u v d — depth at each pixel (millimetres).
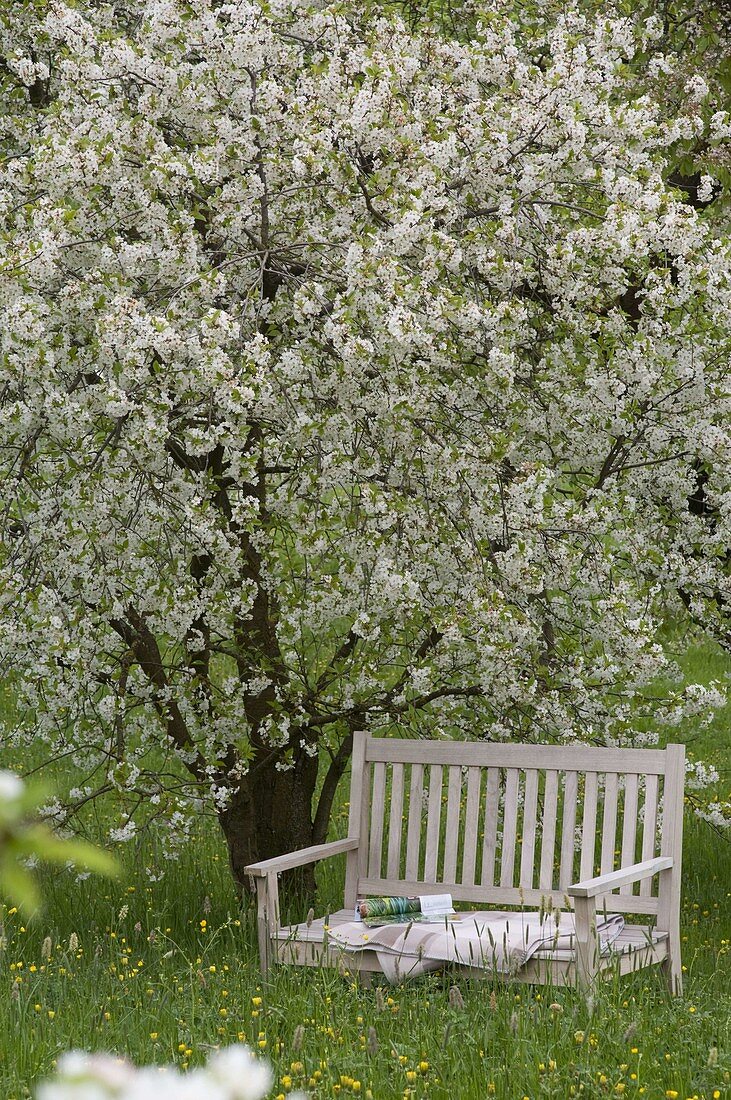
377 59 7480
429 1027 5922
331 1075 5320
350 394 7398
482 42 8570
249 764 8734
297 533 7613
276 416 7551
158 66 7496
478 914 7332
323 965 6781
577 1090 5094
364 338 7211
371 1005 6391
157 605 7742
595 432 8625
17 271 6719
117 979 6969
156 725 8242
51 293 7359
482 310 7164
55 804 8094
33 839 1387
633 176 7879
